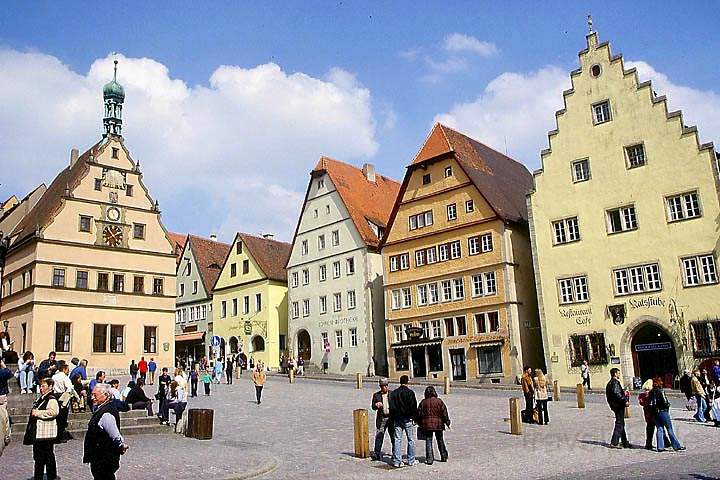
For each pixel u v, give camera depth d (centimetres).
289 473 1620
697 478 1370
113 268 5591
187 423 2314
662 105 4262
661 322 4097
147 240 5847
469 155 5606
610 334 4300
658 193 4222
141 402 2509
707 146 4059
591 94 4581
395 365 5578
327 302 6372
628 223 4328
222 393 4056
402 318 5591
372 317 5947
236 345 7338
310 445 2094
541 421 2472
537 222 4722
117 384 2359
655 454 1772
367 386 4506
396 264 5709
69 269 5347
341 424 2592
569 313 4491
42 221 5344
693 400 3139
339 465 1731
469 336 5088
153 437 2247
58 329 5219
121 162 5812
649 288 4181
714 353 3866
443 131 5625
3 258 5756
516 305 4916
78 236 5441
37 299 5147
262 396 3838
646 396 1880
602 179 4466
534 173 4781
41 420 1388
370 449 2020
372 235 6256
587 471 1536
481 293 5081
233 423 2703
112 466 1148
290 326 6712
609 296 4338
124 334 5569
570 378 4428
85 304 5384
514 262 5025
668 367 4125
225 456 1830
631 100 4403
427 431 1736
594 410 2903
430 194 5544
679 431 2227
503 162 6197
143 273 5759
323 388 4309
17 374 2928
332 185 6556
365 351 5944
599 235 4431
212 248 8450
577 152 4600
